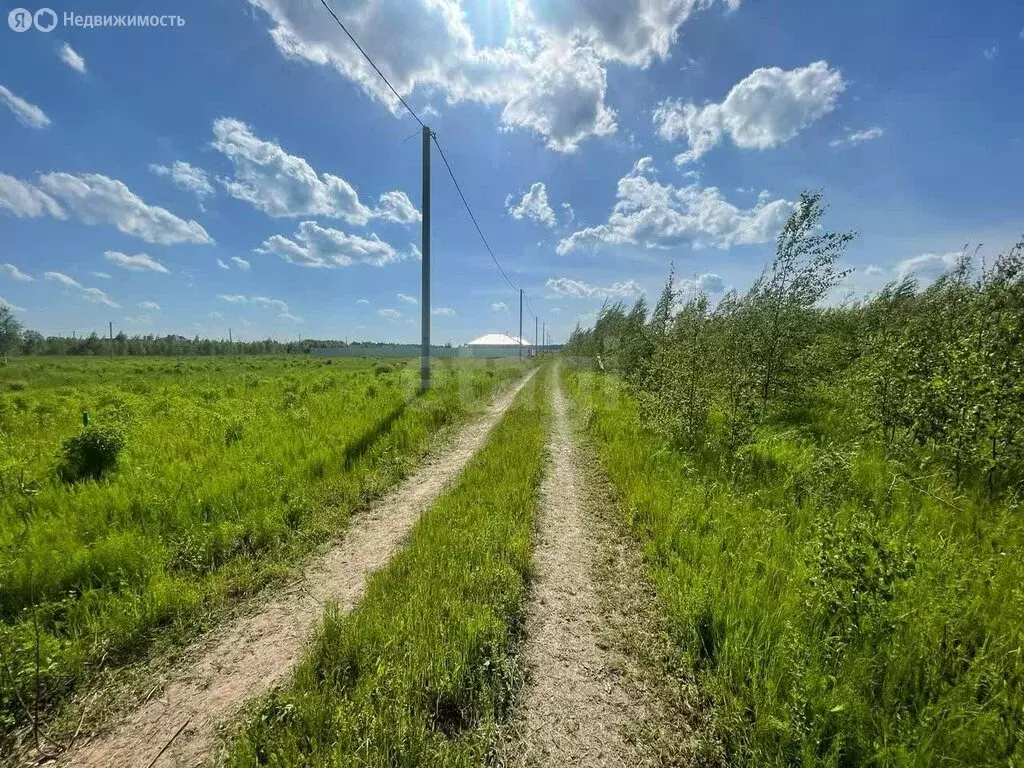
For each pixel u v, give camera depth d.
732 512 5.08
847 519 4.50
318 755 2.27
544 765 2.41
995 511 4.64
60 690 2.93
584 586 4.24
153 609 3.62
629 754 2.49
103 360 47.62
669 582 3.96
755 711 2.57
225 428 9.09
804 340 10.68
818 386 10.98
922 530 4.37
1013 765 2.12
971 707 2.37
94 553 4.11
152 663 3.22
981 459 5.08
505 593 3.83
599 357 27.14
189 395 15.94
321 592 4.17
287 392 15.59
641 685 2.99
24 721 2.70
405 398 13.77
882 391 6.79
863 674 2.60
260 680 3.06
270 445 8.01
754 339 10.56
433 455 9.28
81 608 3.54
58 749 2.54
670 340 11.32
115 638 3.35
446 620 3.29
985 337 5.50
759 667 2.80
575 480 7.50
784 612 3.23
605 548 5.03
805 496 5.48
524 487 6.56
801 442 7.56
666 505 5.56
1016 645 2.81
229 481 6.03
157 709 2.82
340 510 6.01
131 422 9.73
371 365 38.19
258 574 4.40
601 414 12.75
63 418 10.62
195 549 4.57
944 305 8.23
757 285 10.83
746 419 7.87
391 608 3.50
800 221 9.45
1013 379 4.97
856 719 2.36
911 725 2.34
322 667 2.98
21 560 3.79
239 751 2.37
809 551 3.62
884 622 2.81
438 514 5.55
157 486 5.79
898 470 5.71
